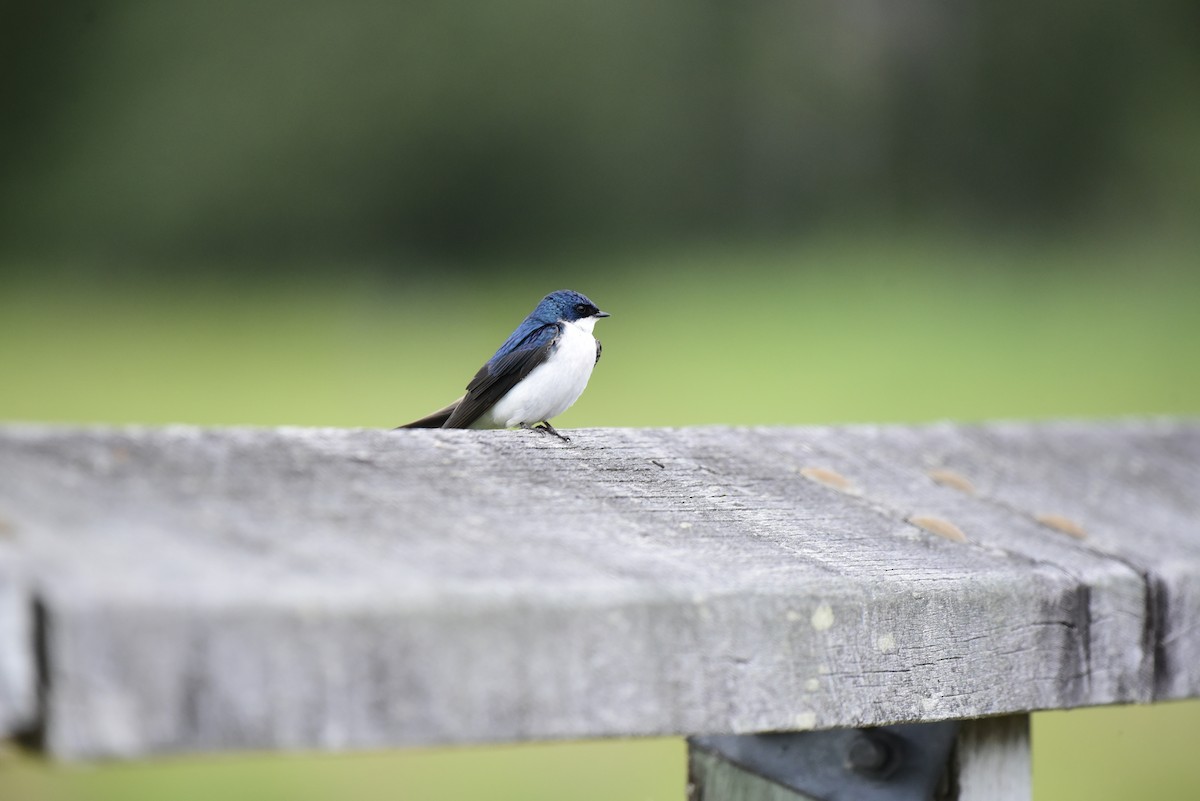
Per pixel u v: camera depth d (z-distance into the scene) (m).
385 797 7.75
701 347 20.05
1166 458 4.59
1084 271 25.19
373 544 2.22
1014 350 19.53
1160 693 3.24
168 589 1.81
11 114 33.56
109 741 1.75
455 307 26.02
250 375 19.78
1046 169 31.94
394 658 1.96
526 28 33.16
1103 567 3.20
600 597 2.20
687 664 2.33
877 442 4.01
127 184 33.78
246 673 1.84
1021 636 2.99
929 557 3.03
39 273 31.44
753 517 3.00
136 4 33.88
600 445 3.12
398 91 33.62
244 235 33.88
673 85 32.75
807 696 2.55
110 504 2.12
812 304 23.14
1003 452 4.24
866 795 3.18
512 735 2.09
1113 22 31.91
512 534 2.45
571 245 32.72
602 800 7.79
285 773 8.08
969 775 3.15
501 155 33.47
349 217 33.94
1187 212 30.36
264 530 2.16
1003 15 32.22
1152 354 19.11
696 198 32.66
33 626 1.75
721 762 3.35
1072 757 7.96
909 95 32.44
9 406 17.59
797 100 32.50
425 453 2.71
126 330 23.75
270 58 33.75
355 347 22.00
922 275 25.48
